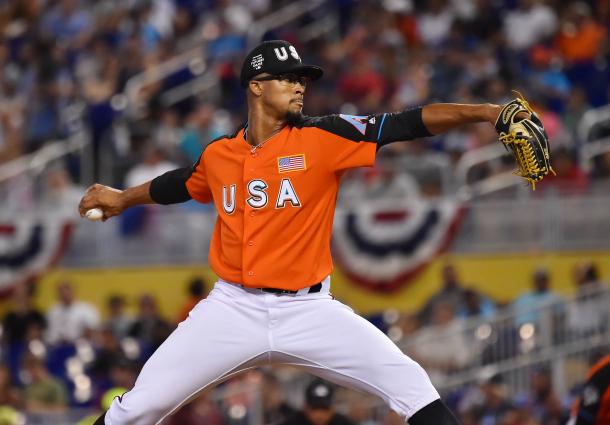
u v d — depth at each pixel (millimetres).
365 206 57062
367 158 21453
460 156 59500
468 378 47375
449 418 21359
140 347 51094
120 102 66875
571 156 59219
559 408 43938
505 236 57406
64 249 59000
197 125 62500
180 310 55906
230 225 22109
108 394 43344
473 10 72688
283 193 21625
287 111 21828
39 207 59656
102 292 58906
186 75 68875
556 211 57469
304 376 45219
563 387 47969
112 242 59000
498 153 58781
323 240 21953
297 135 21719
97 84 67812
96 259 58969
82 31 74312
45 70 70750
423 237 56969
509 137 20266
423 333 49625
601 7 73312
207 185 23188
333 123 21672
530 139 20172
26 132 65875
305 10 74562
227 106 67500
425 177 57938
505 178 58062
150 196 23844
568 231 57469
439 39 71500
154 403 21891
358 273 57156
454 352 48062
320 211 21797
